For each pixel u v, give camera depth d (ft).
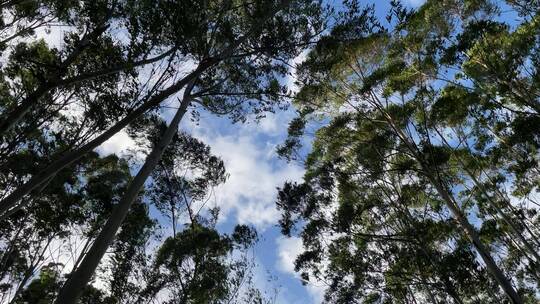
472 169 56.03
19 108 26.73
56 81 27.53
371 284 48.19
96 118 35.47
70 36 33.42
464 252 39.19
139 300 52.49
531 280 54.90
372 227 51.93
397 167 52.39
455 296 38.88
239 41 34.53
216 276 51.57
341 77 55.42
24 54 37.37
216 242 54.54
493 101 49.57
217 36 35.58
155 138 50.98
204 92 43.70
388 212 52.34
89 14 32.78
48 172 25.62
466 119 55.52
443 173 52.80
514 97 48.67
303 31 36.99
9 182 43.57
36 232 56.49
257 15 35.68
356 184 54.65
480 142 55.67
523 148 52.08
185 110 43.32
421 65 51.75
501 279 38.11
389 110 54.44
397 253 45.09
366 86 52.65
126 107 33.01
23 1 36.29
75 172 55.93
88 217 59.00
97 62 33.45
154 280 53.26
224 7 36.40
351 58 53.36
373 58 55.57
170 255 54.19
